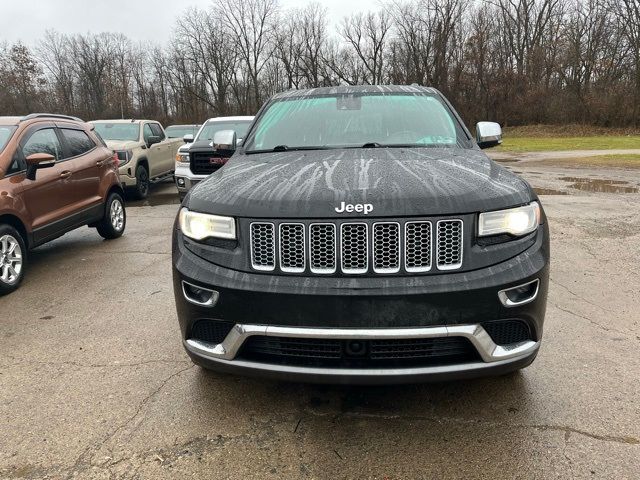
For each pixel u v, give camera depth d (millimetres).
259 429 2645
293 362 2422
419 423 2672
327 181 2617
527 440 2502
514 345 2443
